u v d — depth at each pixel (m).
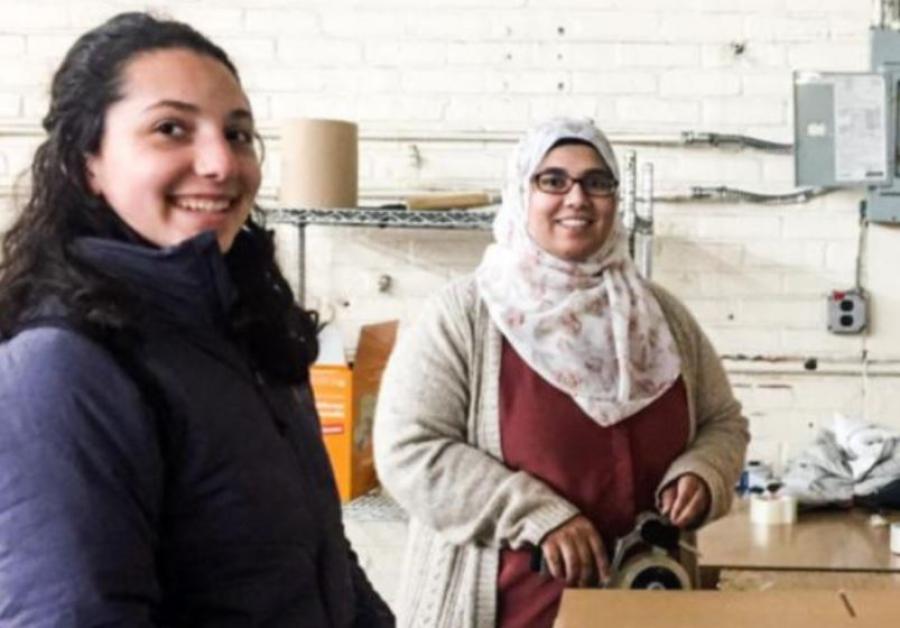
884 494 2.35
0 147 2.97
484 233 2.94
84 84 0.98
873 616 1.20
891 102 2.80
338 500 1.19
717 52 2.89
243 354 1.08
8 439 0.82
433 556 1.71
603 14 2.90
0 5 2.95
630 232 2.67
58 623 0.80
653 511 1.68
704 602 1.25
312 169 2.63
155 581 0.89
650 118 2.91
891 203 2.81
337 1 2.94
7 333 0.89
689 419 1.79
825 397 2.90
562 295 1.79
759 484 2.46
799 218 2.89
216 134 0.99
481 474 1.65
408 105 2.95
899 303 2.87
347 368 2.52
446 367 1.73
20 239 0.95
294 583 1.00
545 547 1.59
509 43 2.92
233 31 2.95
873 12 2.84
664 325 1.84
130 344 0.91
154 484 0.90
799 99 2.81
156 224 0.98
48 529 0.81
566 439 1.70
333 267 2.97
